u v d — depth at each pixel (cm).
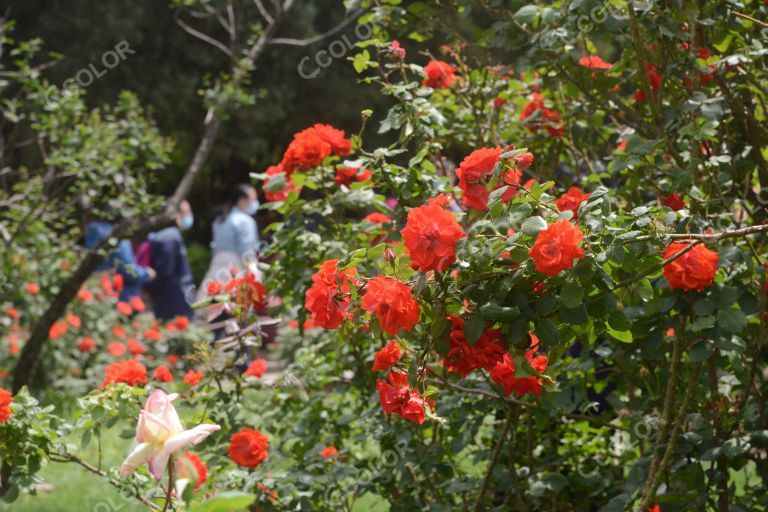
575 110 351
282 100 1767
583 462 351
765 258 302
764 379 327
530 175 422
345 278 230
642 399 349
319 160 346
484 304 215
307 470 347
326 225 365
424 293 217
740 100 331
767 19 331
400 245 234
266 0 1688
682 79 324
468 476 354
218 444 353
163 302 1084
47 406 316
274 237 358
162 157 735
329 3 1834
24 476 309
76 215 924
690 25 308
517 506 340
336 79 1812
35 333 602
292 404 409
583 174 410
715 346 273
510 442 334
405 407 234
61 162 711
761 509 326
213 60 1744
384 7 379
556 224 204
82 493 570
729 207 319
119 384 317
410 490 362
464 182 226
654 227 221
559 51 329
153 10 1706
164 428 198
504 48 371
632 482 307
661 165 312
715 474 305
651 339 290
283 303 380
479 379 336
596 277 219
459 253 211
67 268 817
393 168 327
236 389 365
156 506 298
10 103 715
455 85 408
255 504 329
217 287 384
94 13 1633
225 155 1830
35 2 1611
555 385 237
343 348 390
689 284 259
